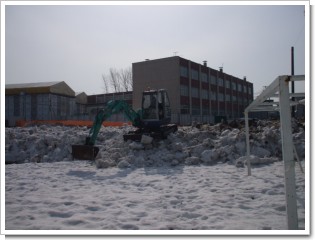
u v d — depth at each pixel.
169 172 9.24
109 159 11.23
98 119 11.23
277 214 4.77
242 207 5.21
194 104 44.09
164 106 13.81
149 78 42.66
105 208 5.34
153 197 6.10
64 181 8.06
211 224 4.37
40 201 5.88
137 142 12.66
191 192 6.48
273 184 6.79
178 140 12.98
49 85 39.66
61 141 14.55
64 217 4.93
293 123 13.31
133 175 8.86
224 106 53.78
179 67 41.00
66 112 42.47
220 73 53.16
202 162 10.74
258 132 12.92
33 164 11.52
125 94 48.78
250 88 66.62
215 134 13.23
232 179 7.64
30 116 39.09
